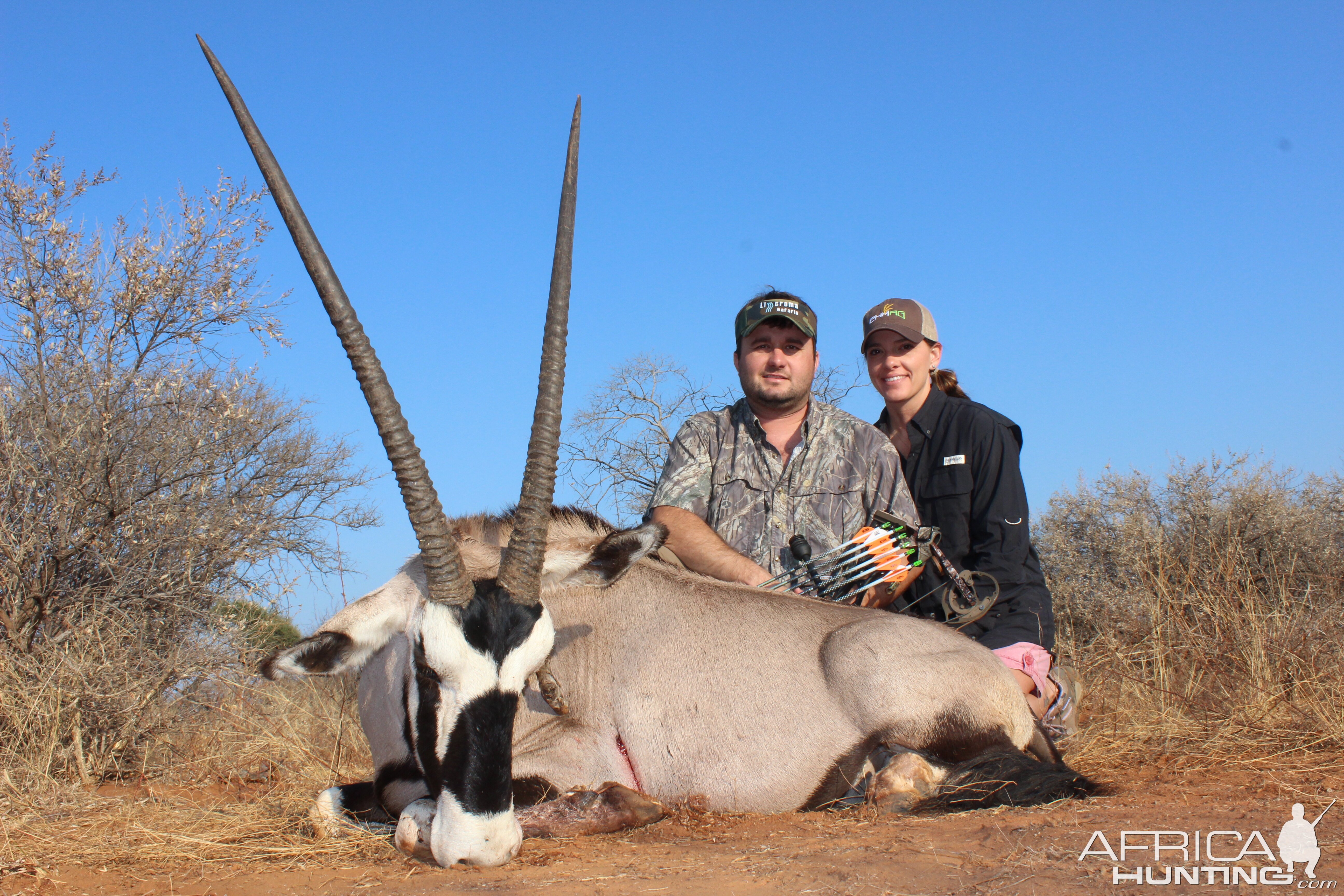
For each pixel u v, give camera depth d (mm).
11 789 5570
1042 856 3588
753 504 6516
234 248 9055
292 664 4520
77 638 6691
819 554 6379
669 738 4906
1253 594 7848
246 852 4352
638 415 13586
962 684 4785
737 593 5203
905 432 7133
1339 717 5785
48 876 4016
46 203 8492
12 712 6090
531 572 4215
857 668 4836
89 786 5973
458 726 3975
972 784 4566
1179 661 7215
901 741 4738
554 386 4312
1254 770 5316
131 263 8523
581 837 4469
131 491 7480
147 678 6691
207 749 6723
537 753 4934
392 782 4773
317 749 6641
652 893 3352
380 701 4863
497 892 3473
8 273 8320
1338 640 7031
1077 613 9461
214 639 7426
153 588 7422
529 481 4238
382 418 4133
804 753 4805
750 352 6551
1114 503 10703
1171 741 5977
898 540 5988
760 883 3408
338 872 4000
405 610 4750
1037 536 11430
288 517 9180
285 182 4281
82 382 7625
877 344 7086
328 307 4215
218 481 8570
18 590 6910
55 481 7223
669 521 6137
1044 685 6055
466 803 3896
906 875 3410
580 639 5145
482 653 4023
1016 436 6820
